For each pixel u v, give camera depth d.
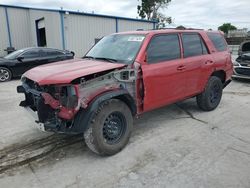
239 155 3.72
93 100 3.37
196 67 5.02
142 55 4.04
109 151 3.65
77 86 3.21
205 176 3.19
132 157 3.69
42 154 3.80
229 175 3.21
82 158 3.69
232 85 9.23
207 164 3.47
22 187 3.03
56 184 3.08
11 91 8.20
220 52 5.78
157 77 4.20
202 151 3.85
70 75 3.30
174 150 3.89
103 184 3.06
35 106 3.76
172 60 4.54
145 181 3.11
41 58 10.87
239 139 4.30
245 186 2.99
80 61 4.27
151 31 4.44
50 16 16.97
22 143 4.17
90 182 3.11
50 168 3.43
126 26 19.89
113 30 19.08
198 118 5.34
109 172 3.32
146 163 3.52
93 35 17.89
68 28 16.50
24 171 3.36
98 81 3.45
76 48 17.16
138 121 5.16
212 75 5.70
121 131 3.84
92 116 3.32
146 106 4.14
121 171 3.33
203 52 5.31
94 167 3.44
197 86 5.19
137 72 3.93
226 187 2.97
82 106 3.27
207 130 4.70
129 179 3.15
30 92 3.77
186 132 4.59
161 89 4.33
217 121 5.18
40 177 3.22
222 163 3.49
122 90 3.68
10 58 10.35
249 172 3.27
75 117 3.34
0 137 4.41
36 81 3.43
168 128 4.78
